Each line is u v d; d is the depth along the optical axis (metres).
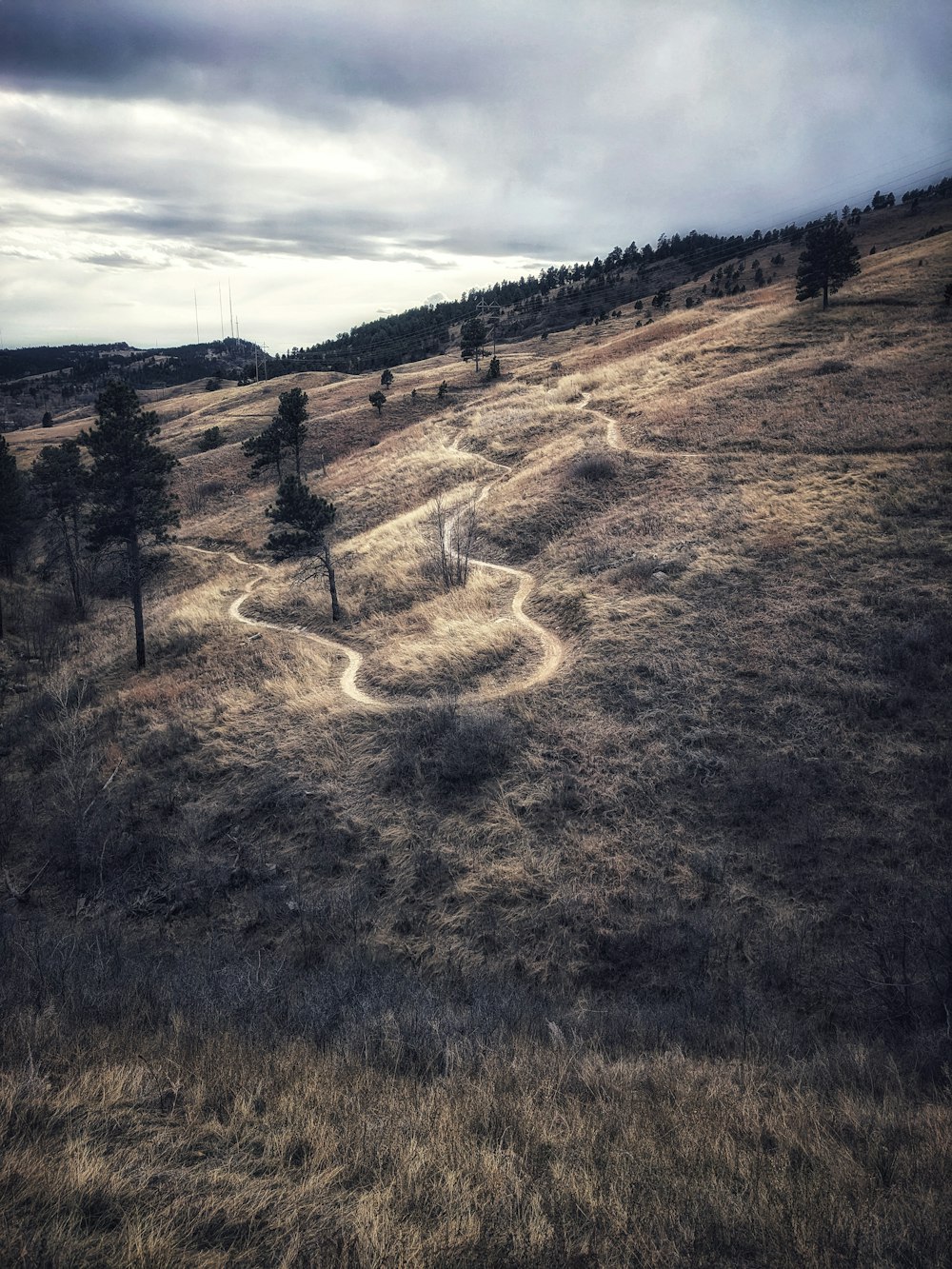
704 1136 6.64
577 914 15.69
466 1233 4.98
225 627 39.28
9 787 25.25
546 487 43.59
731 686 21.70
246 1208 5.39
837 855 15.65
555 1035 10.30
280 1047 8.95
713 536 31.27
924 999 11.36
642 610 27.09
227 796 22.81
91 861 20.30
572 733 21.64
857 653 21.42
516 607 31.53
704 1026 11.14
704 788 18.53
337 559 45.41
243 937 16.97
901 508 28.30
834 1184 5.64
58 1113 6.59
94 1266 4.64
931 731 18.14
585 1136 6.59
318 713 26.31
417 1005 11.72
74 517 53.66
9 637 43.50
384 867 18.52
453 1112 7.01
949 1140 6.43
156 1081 7.50
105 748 27.06
